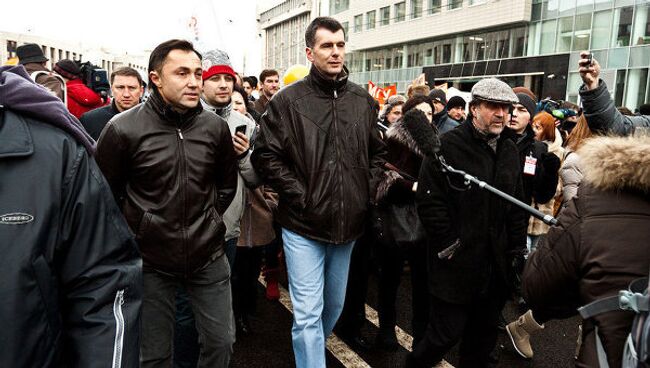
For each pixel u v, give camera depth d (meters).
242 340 3.55
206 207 2.42
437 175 2.61
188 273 2.35
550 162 3.93
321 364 2.66
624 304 1.20
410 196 3.12
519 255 2.68
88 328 1.22
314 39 2.68
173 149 2.30
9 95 1.13
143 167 2.26
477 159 2.61
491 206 2.57
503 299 2.72
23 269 1.09
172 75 2.23
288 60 80.50
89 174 1.24
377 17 42.44
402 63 40.97
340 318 3.60
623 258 1.30
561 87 26.97
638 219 1.33
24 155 1.12
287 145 2.72
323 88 2.75
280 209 2.84
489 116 2.55
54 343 1.17
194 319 2.74
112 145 2.21
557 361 3.39
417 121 2.67
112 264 1.28
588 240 1.37
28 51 4.78
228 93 3.19
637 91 22.83
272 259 4.27
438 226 2.59
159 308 2.38
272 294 4.33
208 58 3.18
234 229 3.03
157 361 2.41
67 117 1.23
